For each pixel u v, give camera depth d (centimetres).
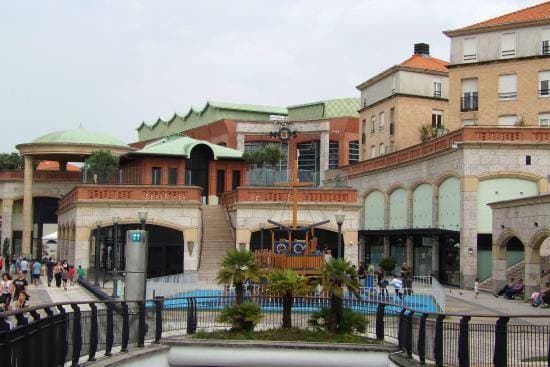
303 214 3600
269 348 1845
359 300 2027
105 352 1636
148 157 4544
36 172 6141
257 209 3609
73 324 1459
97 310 1631
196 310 2077
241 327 2011
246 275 2042
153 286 2791
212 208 4109
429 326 1592
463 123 5150
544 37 4972
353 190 3622
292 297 2080
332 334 1961
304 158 6794
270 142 6769
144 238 2342
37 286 3606
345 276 2008
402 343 1759
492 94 5069
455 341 1494
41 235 6188
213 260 3675
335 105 7794
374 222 5566
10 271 4659
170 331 2033
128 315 1752
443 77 6262
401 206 5097
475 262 4022
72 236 3950
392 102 6200
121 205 3569
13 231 6359
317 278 2027
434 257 4434
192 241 3584
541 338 1566
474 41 5206
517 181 4047
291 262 2759
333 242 3681
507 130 4047
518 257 4038
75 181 6153
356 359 1811
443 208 4441
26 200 5875
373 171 5534
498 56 5109
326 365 1822
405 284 3117
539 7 5259
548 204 3136
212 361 1866
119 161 4825
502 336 1359
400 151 5097
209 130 7088
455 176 4209
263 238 3706
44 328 1259
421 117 6147
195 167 4688
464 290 3953
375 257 5388
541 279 3366
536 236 3228
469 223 4047
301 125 6738
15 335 1087
